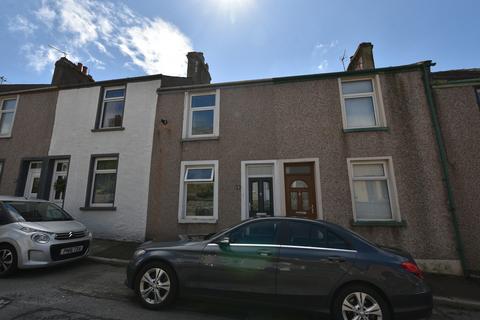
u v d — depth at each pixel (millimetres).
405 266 3404
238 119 8492
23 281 5012
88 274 5586
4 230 5391
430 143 7156
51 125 10062
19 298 4195
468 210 6625
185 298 4332
